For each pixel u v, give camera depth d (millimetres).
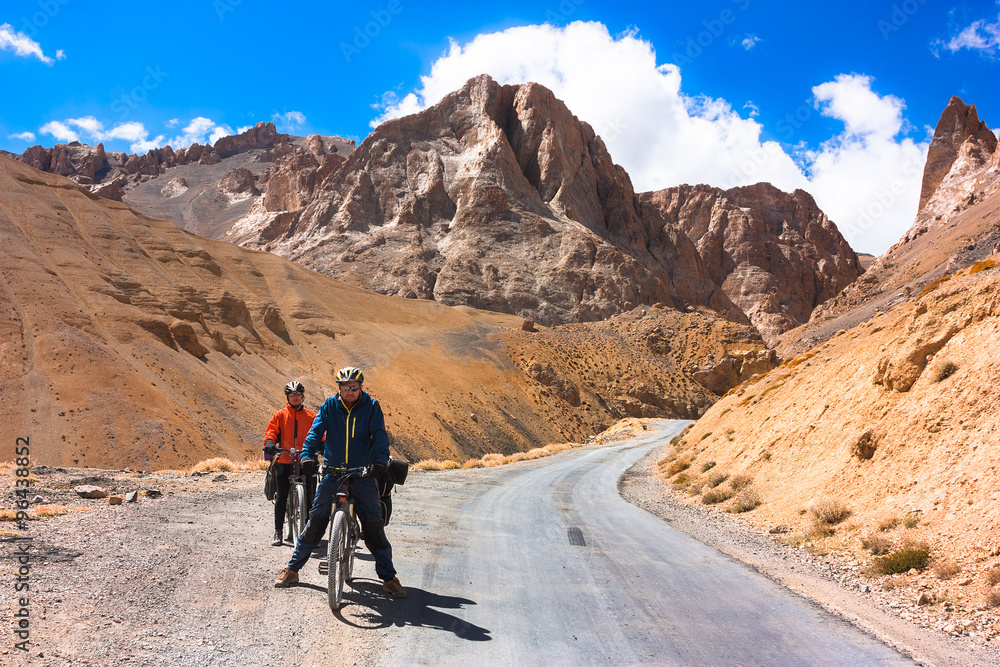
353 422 5547
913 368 12500
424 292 183250
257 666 3926
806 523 11320
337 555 5039
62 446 47844
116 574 5469
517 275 190125
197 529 7828
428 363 106562
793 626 5613
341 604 5234
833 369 18000
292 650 4230
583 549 8836
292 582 5668
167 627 4418
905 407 11875
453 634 4789
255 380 79812
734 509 14422
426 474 21219
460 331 127812
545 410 112188
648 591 6555
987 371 10484
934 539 8188
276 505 7609
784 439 16688
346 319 112375
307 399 77312
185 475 14805
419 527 9734
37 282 66125
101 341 62688
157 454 50250
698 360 155125
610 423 123000
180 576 5633
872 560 8391
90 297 70750
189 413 59000
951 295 12852
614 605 5922
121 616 4516
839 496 11547
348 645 4395
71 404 51656
